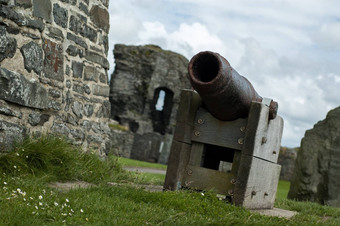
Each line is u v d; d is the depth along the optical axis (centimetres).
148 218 365
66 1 636
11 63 511
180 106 539
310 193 1059
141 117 3700
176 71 3847
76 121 668
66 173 542
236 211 465
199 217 399
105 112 758
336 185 1029
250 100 514
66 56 638
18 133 518
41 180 466
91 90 714
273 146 582
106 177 634
